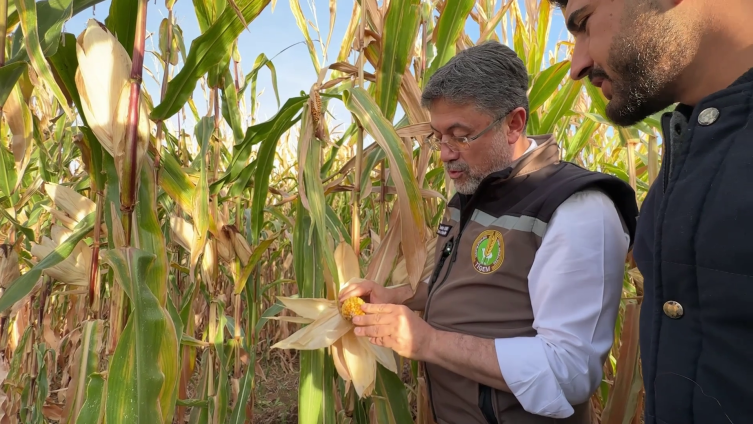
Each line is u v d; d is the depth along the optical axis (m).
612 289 1.04
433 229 1.89
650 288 0.79
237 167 1.54
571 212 1.04
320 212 1.17
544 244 1.04
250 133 1.45
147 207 1.01
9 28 1.04
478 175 1.17
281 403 3.17
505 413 1.07
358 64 1.35
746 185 0.56
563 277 1.00
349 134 2.11
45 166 1.83
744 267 0.55
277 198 3.38
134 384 0.87
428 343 1.04
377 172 2.68
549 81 1.77
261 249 1.56
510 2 1.93
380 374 1.30
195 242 1.21
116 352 0.88
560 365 0.97
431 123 1.19
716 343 0.59
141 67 0.90
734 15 0.59
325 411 1.26
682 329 0.63
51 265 1.09
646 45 0.64
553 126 1.94
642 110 0.72
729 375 0.57
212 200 1.54
